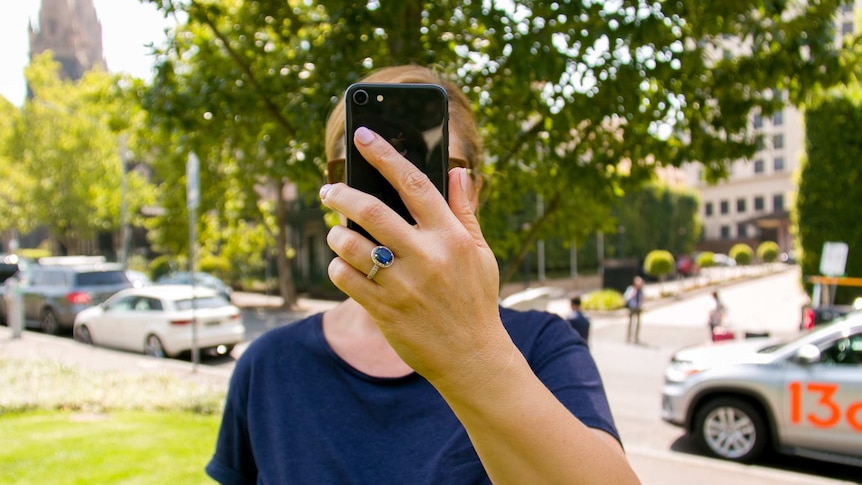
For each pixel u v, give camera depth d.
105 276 14.80
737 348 6.57
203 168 18.73
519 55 3.07
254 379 1.25
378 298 0.62
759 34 3.42
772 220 62.75
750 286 32.88
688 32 3.28
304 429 1.14
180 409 6.19
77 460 4.51
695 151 3.60
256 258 30.81
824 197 13.93
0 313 15.78
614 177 3.58
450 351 0.64
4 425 5.55
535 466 0.67
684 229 46.50
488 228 3.46
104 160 33.91
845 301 13.64
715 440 6.30
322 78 3.33
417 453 1.06
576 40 3.12
